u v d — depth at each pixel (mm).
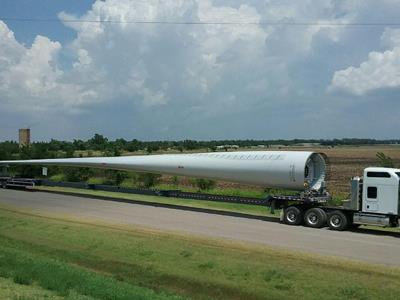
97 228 20453
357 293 12047
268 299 12109
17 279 12188
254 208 27328
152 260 15578
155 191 32125
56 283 11891
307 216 21672
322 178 24094
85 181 44219
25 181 37500
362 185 20656
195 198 29000
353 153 130875
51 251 17203
